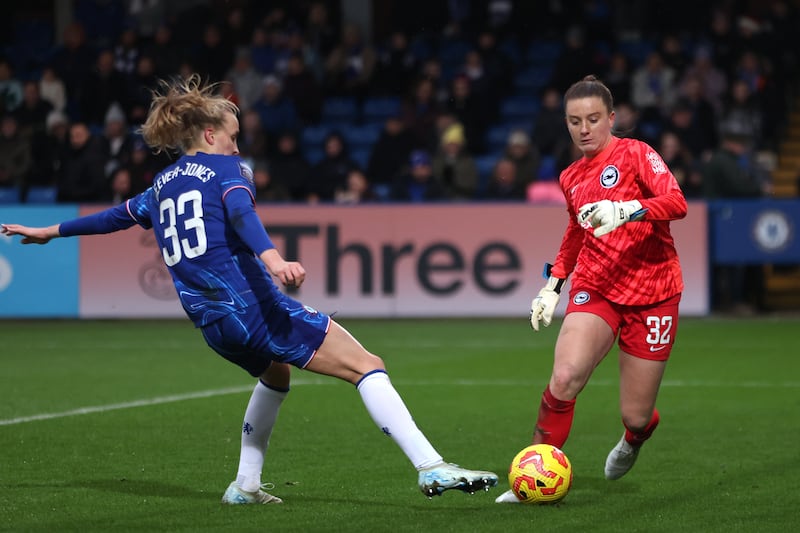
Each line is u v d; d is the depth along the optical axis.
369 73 66.94
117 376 34.97
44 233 18.44
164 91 62.88
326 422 26.59
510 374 35.25
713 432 25.09
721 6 70.38
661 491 18.95
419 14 72.38
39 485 19.53
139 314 52.09
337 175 56.47
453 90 62.16
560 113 59.50
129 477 20.27
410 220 51.00
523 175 54.00
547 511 17.34
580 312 18.00
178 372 35.97
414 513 17.25
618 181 17.75
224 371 36.16
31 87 62.34
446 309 50.97
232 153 17.44
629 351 18.34
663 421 26.59
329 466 21.41
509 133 65.31
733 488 19.20
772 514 17.17
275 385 17.77
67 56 65.94
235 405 29.19
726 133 51.47
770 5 78.00
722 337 44.28
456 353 40.50
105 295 52.16
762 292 54.00
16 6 80.25
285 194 54.66
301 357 16.83
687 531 16.02
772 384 32.72
